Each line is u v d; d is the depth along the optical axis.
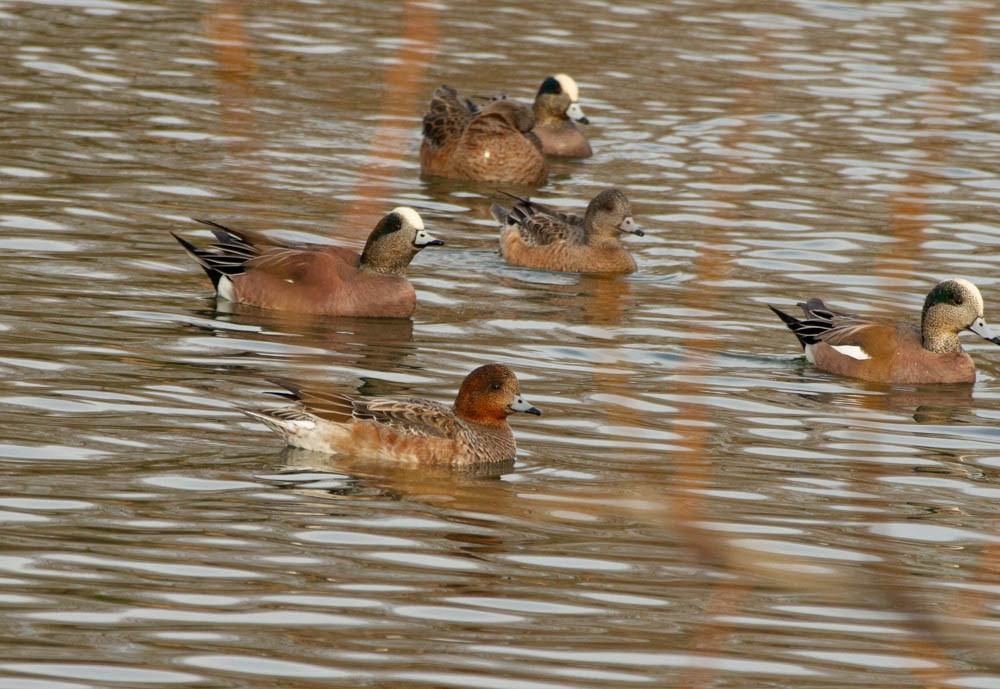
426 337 18.53
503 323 19.30
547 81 28.84
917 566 12.23
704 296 20.86
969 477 14.75
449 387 16.52
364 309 19.27
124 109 27.77
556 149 28.09
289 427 14.37
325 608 10.90
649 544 12.51
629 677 10.01
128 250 20.94
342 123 28.00
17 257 20.12
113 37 32.41
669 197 25.58
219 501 12.94
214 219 22.47
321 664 9.98
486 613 10.98
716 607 11.20
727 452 15.00
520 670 10.04
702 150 28.16
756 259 22.52
